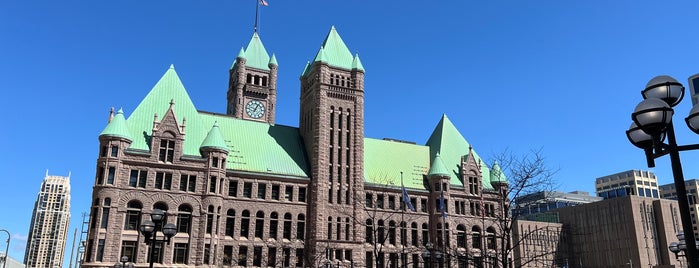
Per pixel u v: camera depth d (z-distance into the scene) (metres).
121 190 75.31
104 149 76.38
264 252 81.31
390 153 102.62
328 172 89.75
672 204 169.00
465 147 108.31
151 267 32.72
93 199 74.38
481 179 101.25
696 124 12.80
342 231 87.31
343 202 89.06
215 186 80.38
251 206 82.94
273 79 130.62
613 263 164.38
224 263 78.75
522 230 131.00
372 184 93.44
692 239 12.21
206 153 81.38
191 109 87.88
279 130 96.62
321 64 94.81
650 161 13.70
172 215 76.69
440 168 98.31
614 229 166.50
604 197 194.00
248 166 86.19
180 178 79.06
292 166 90.19
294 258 83.25
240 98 124.06
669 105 13.57
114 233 73.19
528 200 51.31
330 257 84.50
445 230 88.06
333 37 101.94
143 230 33.75
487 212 97.94
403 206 92.38
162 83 88.25
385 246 90.56
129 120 81.69
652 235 163.25
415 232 94.19
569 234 147.12
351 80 97.81
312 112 94.50
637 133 13.86
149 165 77.75
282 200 85.56
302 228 86.06
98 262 71.12
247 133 92.31
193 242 76.56
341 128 93.62
